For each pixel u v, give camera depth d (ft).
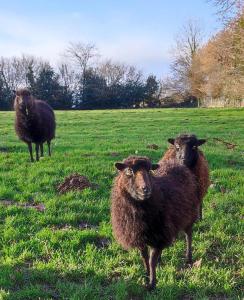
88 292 20.26
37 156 49.08
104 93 310.86
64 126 98.22
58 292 20.84
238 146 62.80
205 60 227.20
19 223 28.71
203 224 29.09
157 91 317.42
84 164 44.47
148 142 65.21
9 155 51.49
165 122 107.04
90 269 22.58
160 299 19.97
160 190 21.70
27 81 311.06
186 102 303.68
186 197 23.34
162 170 24.58
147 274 22.20
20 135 49.06
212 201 33.71
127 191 21.07
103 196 34.42
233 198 34.32
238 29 117.29
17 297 20.08
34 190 36.32
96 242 26.50
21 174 41.32
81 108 312.09
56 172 41.57
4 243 25.81
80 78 315.37
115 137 74.90
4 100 288.92
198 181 28.91
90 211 30.81
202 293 20.54
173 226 21.74
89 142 66.03
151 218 20.95
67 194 34.22
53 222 29.14
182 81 284.82
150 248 23.56
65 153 53.16
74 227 28.68
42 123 49.08
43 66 310.86
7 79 309.22
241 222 29.40
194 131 85.30
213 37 200.03
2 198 34.76
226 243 26.37
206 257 24.68
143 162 20.94
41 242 25.63
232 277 22.13
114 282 21.56
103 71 321.93
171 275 22.18
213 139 69.97
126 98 314.55
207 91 235.81
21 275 21.94
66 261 23.65
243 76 144.15
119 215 21.71
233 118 118.73
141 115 135.85
